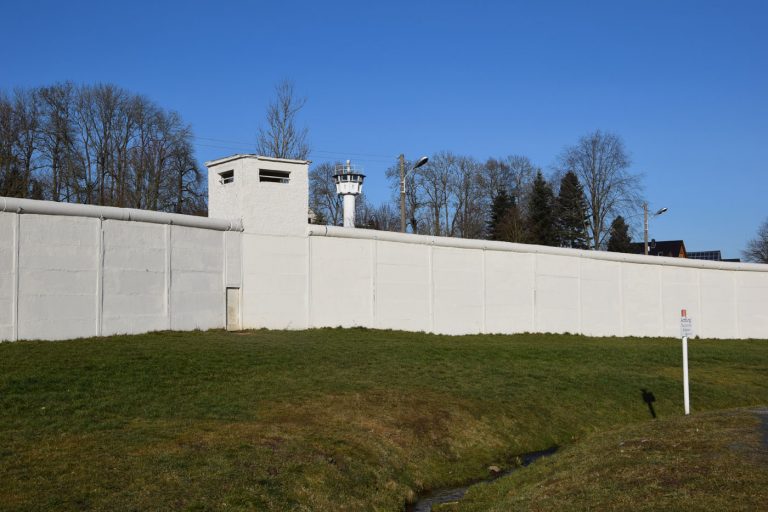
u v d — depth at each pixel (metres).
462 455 15.89
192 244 25.31
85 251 22.06
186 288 25.00
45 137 47.59
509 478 13.52
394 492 13.14
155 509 9.75
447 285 32.22
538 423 18.50
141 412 14.15
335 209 71.69
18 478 10.22
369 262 29.97
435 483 14.38
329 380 18.67
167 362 18.64
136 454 11.65
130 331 23.12
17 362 17.22
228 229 26.55
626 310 37.97
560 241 73.81
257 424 14.25
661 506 9.39
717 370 27.19
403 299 30.83
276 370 19.25
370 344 25.23
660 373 25.62
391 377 19.91
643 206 58.81
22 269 20.59
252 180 27.36
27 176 45.25
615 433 15.22
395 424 16.03
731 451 11.72
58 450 11.52
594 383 22.62
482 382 20.88
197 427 13.53
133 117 52.03
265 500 10.80
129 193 51.12
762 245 97.38
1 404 13.76
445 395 18.72
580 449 14.18
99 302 22.31
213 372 18.19
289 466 12.23
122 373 17.05
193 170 54.66
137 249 23.47
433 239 31.84
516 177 80.44
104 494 9.99
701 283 40.53
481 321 33.16
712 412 16.72
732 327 41.25
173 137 53.81
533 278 34.94
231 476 11.26
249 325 26.91
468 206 76.06
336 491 12.09
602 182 66.62
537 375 22.75
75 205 21.83
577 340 34.03
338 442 14.09
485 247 33.47
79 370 16.88
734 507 9.07
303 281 28.27
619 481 10.84
